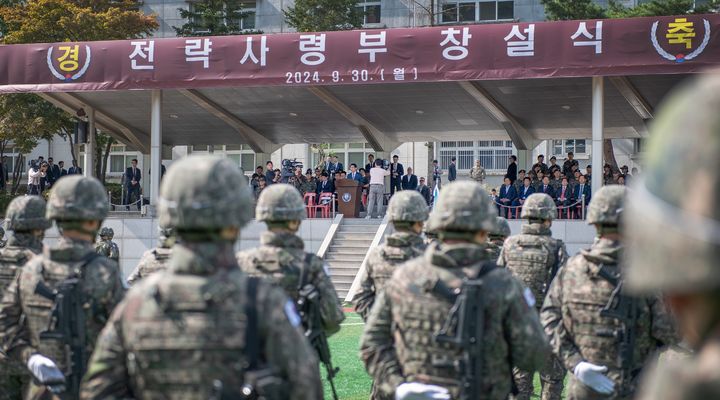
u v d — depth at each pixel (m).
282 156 52.56
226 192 3.84
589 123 35.31
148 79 28.95
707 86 1.31
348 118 35.44
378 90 31.88
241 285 3.81
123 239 30.59
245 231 29.91
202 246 3.85
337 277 28.44
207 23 48.19
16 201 8.12
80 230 6.79
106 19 43.12
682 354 6.79
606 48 25.52
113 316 3.96
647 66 25.14
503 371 5.36
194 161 3.93
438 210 5.50
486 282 5.30
